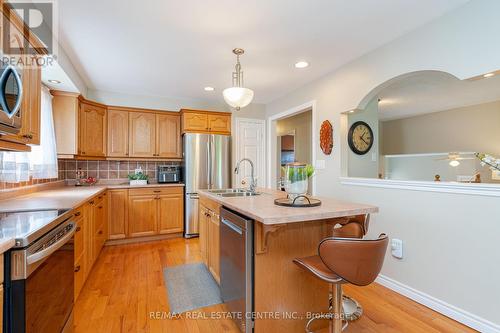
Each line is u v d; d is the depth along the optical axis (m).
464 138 5.45
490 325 1.78
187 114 4.25
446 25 2.04
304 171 1.88
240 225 1.74
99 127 3.84
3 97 1.30
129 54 2.75
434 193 2.12
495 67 1.75
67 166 3.91
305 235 1.82
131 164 4.36
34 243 1.17
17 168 2.18
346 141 3.12
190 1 1.88
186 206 4.12
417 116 6.39
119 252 3.45
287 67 3.12
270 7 1.96
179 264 3.04
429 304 2.13
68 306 1.63
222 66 3.09
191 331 1.82
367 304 2.18
